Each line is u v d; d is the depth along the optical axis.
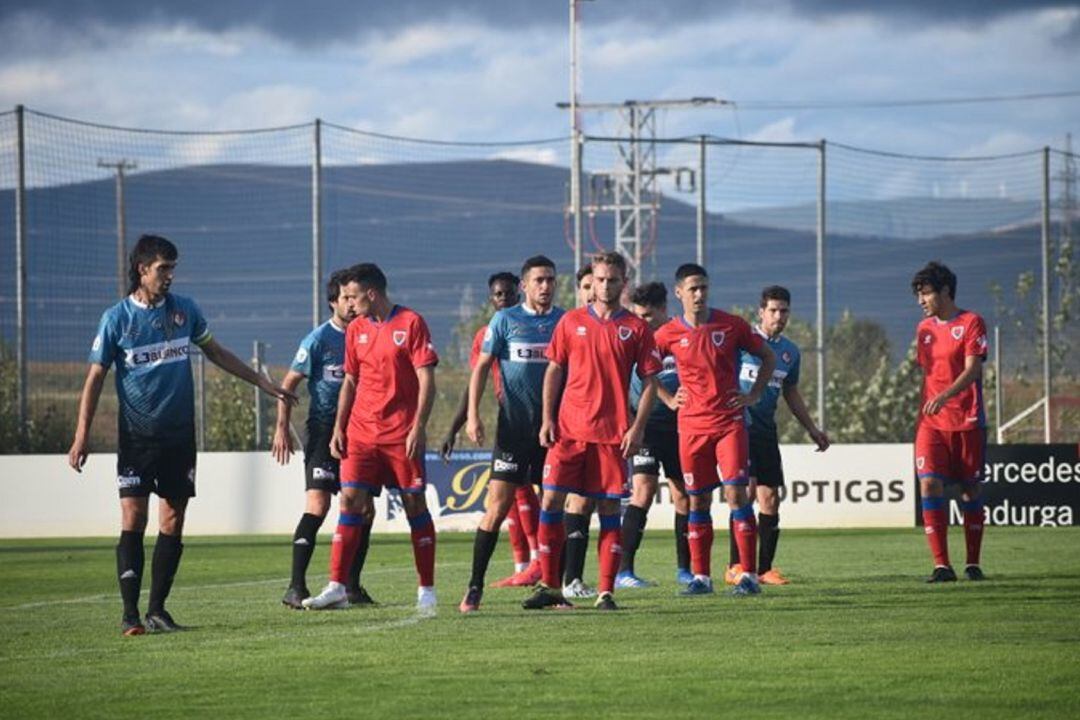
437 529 68.38
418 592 35.78
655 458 40.25
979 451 40.34
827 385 91.81
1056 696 21.52
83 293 88.69
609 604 32.88
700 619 30.88
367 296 32.38
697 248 83.00
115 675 24.17
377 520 68.56
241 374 32.22
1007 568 44.22
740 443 36.84
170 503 30.50
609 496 32.78
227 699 21.91
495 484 33.59
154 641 28.50
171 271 30.16
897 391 95.69
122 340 29.95
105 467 68.50
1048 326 83.88
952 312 40.53
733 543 40.81
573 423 32.59
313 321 77.38
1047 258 83.94
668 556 52.06
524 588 39.69
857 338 97.31
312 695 22.09
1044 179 84.00
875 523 67.62
